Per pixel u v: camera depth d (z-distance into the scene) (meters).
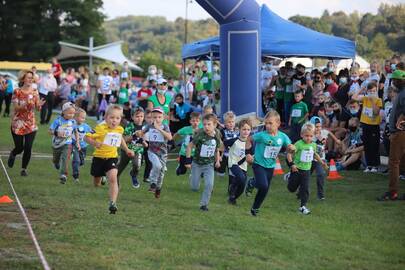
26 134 12.61
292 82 19.41
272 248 7.61
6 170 13.52
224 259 7.02
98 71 30.80
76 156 12.46
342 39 20.42
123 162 11.76
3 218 8.59
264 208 10.49
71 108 12.23
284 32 20.33
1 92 29.06
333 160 14.33
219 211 9.90
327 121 16.58
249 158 9.85
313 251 7.59
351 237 8.52
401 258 7.54
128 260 6.78
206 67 23.97
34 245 7.21
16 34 70.12
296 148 10.27
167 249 7.31
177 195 11.42
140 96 21.86
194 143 10.05
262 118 16.78
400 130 11.23
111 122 9.55
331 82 18.86
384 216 10.04
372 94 14.50
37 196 10.30
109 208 9.14
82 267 6.46
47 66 51.72
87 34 72.50
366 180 13.70
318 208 10.66
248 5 16.48
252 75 16.77
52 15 72.00
